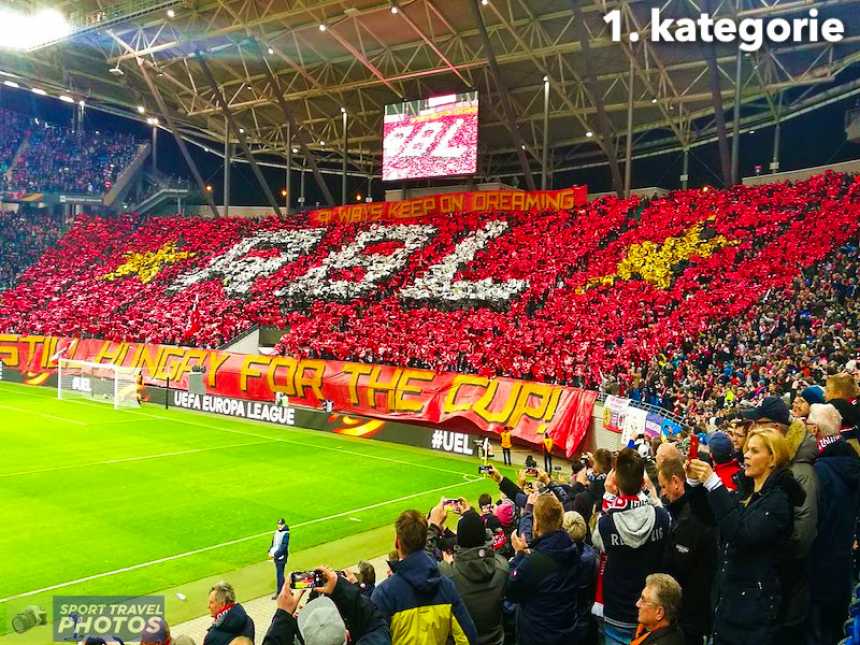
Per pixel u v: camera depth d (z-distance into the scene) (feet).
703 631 18.94
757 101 141.90
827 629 19.22
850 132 126.72
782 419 23.58
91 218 200.64
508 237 139.74
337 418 112.88
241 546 56.75
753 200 117.70
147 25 139.13
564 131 166.09
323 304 139.44
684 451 40.27
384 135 150.00
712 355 86.89
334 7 124.06
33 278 184.34
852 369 54.08
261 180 175.73
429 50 139.03
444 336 116.67
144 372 142.10
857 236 98.78
